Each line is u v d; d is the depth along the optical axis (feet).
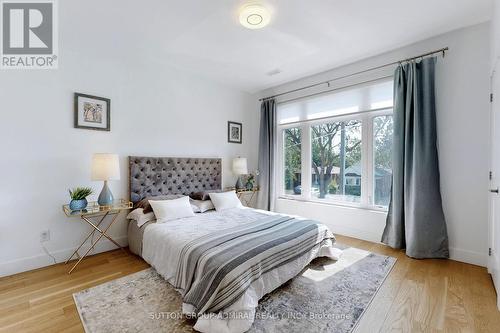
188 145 12.49
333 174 12.43
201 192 11.74
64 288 6.83
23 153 7.99
